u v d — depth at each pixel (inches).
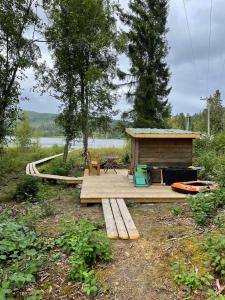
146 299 153.3
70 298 158.2
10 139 607.5
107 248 192.9
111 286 164.4
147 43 936.9
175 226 242.5
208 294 150.1
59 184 500.7
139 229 243.9
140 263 185.0
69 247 203.6
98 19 622.5
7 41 544.4
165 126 925.8
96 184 413.7
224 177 344.8
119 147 1007.6
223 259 161.8
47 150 1046.4
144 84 916.6
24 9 544.4
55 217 294.2
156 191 361.4
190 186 343.6
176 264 172.4
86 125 649.0
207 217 249.8
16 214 318.3
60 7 613.0
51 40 618.8
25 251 191.3
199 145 679.1
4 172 628.7
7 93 561.0
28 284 170.6
